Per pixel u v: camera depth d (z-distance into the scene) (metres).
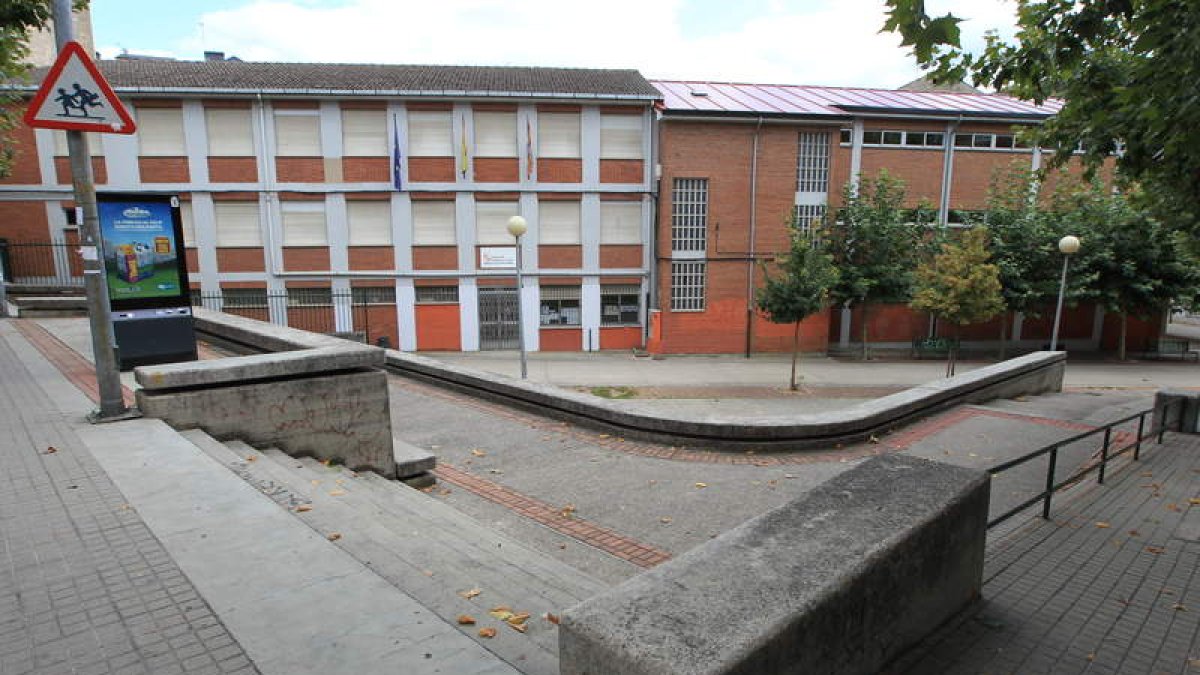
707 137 25.41
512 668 2.38
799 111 25.98
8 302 14.27
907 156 27.91
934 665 3.03
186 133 23.78
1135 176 6.92
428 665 2.38
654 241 26.33
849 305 26.30
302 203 24.75
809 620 2.17
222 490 4.05
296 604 2.79
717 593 2.19
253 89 23.53
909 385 21.27
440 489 6.46
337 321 25.39
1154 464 7.46
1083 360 28.81
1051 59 6.07
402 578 3.18
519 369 22.80
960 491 3.28
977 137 28.20
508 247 25.89
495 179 25.44
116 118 5.31
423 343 26.05
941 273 23.05
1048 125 7.73
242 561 3.16
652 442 7.92
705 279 26.22
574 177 25.72
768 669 1.98
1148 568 4.51
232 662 2.38
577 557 4.91
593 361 24.94
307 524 3.72
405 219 25.20
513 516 5.75
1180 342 32.31
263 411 5.83
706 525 5.53
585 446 7.82
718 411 16.70
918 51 3.58
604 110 25.48
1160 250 25.34
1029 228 25.81
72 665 2.36
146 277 7.71
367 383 6.36
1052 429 9.16
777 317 20.52
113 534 3.43
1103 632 3.58
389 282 25.53
